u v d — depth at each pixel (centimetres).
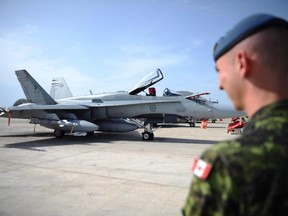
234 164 75
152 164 801
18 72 1805
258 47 90
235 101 101
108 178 633
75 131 1388
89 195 509
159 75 1459
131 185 577
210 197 78
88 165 779
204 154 85
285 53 91
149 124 1453
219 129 2488
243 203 73
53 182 596
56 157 909
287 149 75
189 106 1371
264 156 74
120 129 1543
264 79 90
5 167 746
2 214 417
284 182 71
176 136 1719
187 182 604
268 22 89
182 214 90
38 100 1759
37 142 1335
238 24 96
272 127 80
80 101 1666
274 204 70
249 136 82
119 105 1454
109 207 449
